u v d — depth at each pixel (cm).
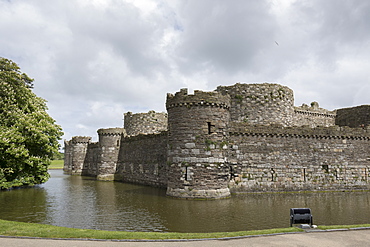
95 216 1675
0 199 2336
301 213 1349
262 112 3291
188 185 2300
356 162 3027
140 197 2417
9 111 2845
